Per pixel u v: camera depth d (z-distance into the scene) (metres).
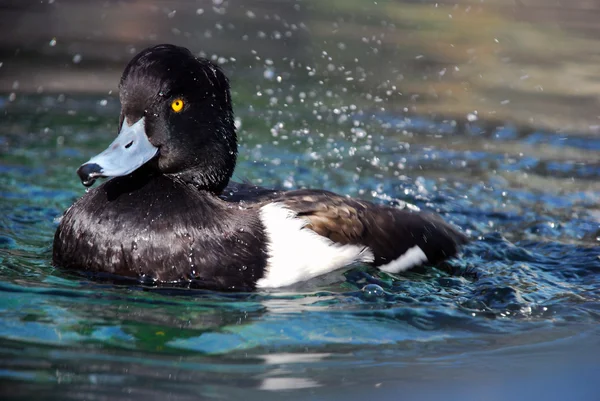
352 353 6.48
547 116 14.96
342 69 17.14
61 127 13.18
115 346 6.35
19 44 17.66
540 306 7.64
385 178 11.62
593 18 22.45
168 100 7.73
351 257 8.01
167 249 7.51
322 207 8.10
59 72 16.12
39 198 10.27
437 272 8.44
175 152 7.80
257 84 15.91
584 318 7.41
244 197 8.31
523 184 11.64
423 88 16.39
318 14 21.41
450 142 13.41
